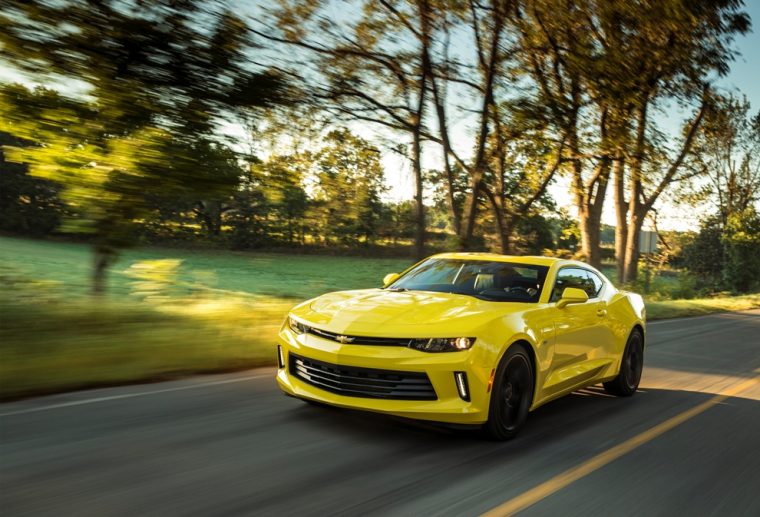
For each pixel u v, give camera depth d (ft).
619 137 48.19
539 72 48.88
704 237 174.19
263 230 213.05
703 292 130.41
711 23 49.88
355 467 11.96
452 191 51.85
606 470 12.71
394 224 52.80
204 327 26.76
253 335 26.18
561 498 11.00
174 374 19.94
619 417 17.63
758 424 17.78
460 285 17.60
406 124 48.85
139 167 26.71
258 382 19.39
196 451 12.40
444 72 48.26
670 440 15.48
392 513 9.86
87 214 28.30
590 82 46.29
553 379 16.24
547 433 15.35
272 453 12.53
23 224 203.10
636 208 98.73
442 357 13.19
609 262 246.68
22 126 26.73
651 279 109.50
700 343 37.70
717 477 12.77
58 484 10.28
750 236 133.08
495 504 10.49
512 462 12.82
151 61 26.78
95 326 24.88
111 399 16.34
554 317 16.28
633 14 44.68
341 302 15.72
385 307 14.88
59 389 17.07
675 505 11.05
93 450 12.14
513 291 17.06
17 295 28.78
